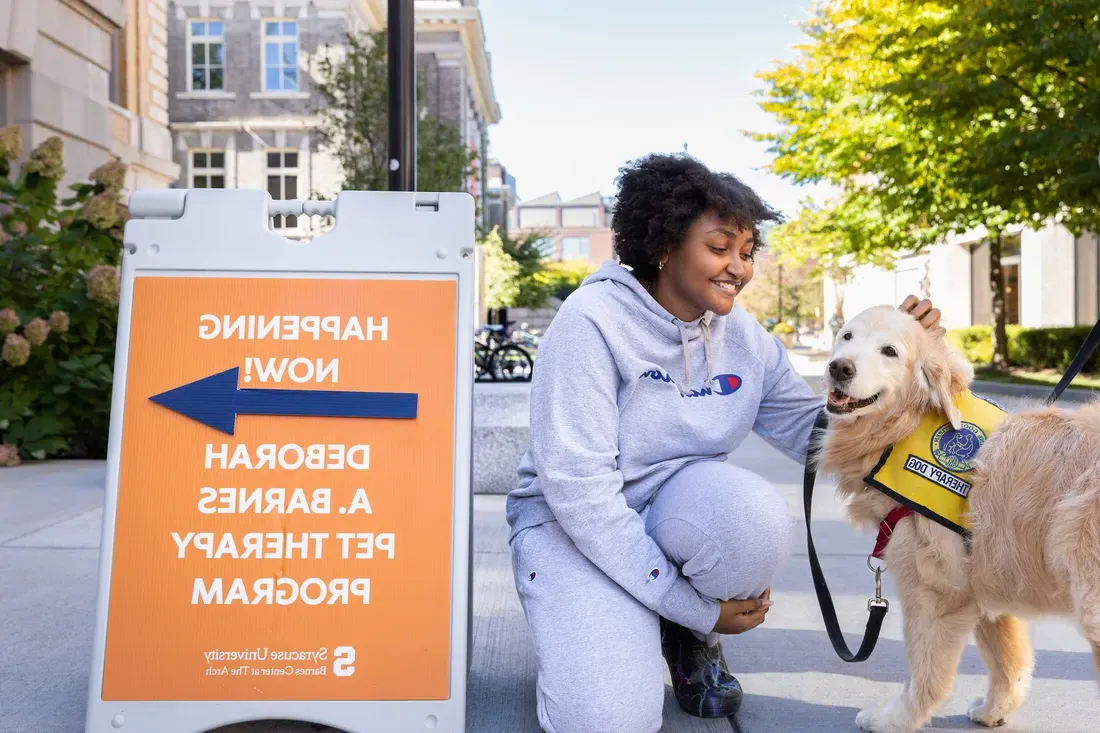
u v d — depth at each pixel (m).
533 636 2.13
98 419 6.87
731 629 2.24
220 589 2.08
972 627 2.19
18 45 9.16
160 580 2.07
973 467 2.11
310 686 2.05
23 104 9.47
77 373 6.77
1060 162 10.73
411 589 2.10
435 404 2.18
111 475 2.10
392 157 4.16
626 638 2.05
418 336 2.21
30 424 6.72
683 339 2.29
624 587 2.11
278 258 2.21
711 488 2.15
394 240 2.24
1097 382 13.20
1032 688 2.55
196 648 2.05
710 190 2.19
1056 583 1.97
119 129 13.35
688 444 2.33
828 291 39.25
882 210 15.30
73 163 10.47
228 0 27.52
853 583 3.63
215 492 2.11
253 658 2.05
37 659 2.66
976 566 2.08
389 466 2.15
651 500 2.33
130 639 2.04
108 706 2.02
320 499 2.12
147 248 2.20
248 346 2.18
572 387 2.17
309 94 27.72
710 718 2.34
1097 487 1.88
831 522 4.77
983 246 23.70
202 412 2.14
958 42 11.16
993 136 11.80
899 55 12.09
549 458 2.14
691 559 2.14
